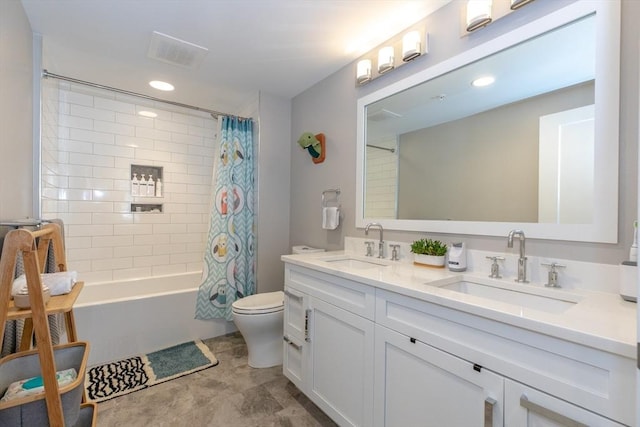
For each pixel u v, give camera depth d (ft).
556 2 3.85
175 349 7.58
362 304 4.24
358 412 4.24
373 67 6.43
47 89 7.16
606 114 3.41
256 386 6.02
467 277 4.38
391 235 6.04
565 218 3.76
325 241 7.85
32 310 2.90
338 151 7.43
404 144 5.86
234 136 8.96
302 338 5.44
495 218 4.49
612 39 3.38
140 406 5.37
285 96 9.16
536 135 4.08
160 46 6.47
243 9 5.28
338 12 5.37
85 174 8.82
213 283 8.43
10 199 4.57
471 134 4.82
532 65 4.13
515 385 2.60
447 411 3.14
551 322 2.40
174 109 10.23
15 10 4.84
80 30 5.88
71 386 3.16
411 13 5.36
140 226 9.67
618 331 2.20
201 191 10.75
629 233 3.24
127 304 7.18
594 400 2.18
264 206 9.00
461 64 4.89
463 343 3.00
